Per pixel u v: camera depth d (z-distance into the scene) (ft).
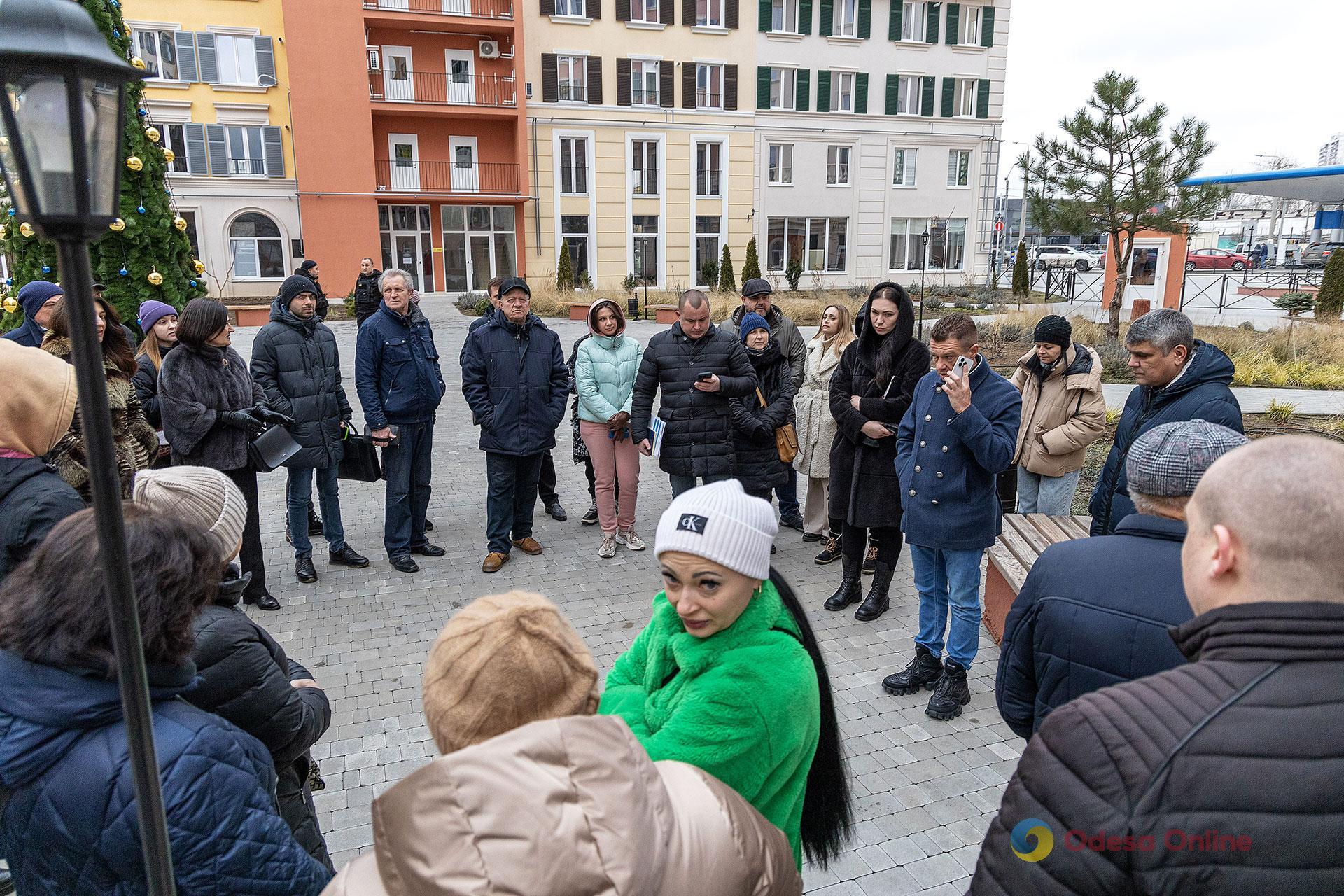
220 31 89.35
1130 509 11.25
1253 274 102.12
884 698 13.12
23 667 4.51
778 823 5.53
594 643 15.03
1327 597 3.68
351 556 18.79
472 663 3.90
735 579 5.40
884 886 9.11
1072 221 56.70
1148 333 10.84
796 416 20.34
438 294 101.91
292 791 6.58
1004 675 6.78
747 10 106.22
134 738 3.89
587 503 24.06
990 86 117.39
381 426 17.84
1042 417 16.74
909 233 119.14
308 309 17.04
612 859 3.32
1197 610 4.21
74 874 4.61
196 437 14.53
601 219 105.81
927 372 14.55
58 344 12.82
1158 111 53.93
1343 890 3.25
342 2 90.58
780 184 112.57
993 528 12.42
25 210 3.30
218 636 5.71
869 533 18.63
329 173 93.30
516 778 3.35
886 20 111.34
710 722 5.19
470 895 3.14
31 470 7.70
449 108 95.91
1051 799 3.83
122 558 3.74
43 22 3.22
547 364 18.42
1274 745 3.42
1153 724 3.68
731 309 71.20
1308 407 36.81
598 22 101.19
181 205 91.40
